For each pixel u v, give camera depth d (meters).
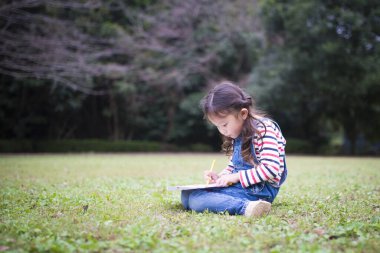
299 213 2.67
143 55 15.56
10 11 12.48
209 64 16.66
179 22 16.23
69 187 4.04
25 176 5.32
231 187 2.82
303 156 13.55
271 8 13.98
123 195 3.41
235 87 2.80
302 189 4.00
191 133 17.62
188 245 1.81
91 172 6.12
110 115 15.88
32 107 14.66
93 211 2.62
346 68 13.27
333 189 3.99
